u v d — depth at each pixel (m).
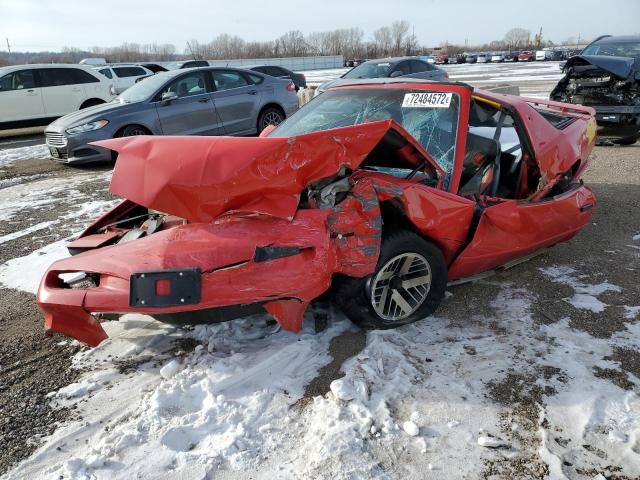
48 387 2.66
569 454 2.15
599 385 2.57
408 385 2.57
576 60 8.87
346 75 13.37
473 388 2.56
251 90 9.89
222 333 3.04
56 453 2.21
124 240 3.05
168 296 2.35
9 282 4.00
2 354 2.97
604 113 8.73
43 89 12.70
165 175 2.42
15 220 5.64
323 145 2.54
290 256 2.47
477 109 3.97
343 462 2.10
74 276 3.69
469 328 3.14
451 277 3.44
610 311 3.32
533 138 3.84
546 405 2.44
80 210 5.97
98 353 2.94
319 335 3.02
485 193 3.79
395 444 2.21
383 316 3.00
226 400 2.48
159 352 2.92
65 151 8.30
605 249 4.41
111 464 2.12
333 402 2.44
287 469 2.08
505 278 3.85
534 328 3.13
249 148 2.45
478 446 2.20
